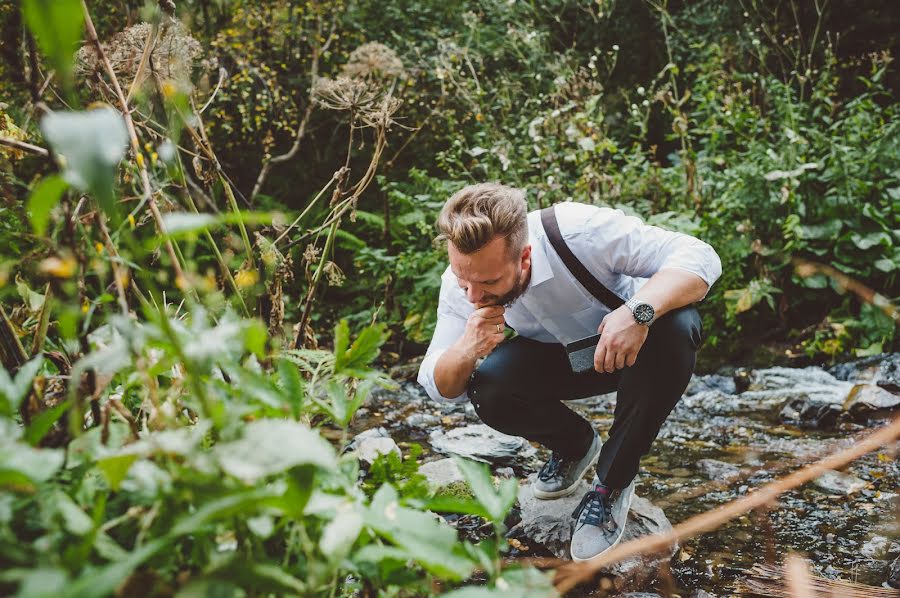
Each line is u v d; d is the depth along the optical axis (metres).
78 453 0.96
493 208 1.76
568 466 2.21
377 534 1.00
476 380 2.16
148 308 0.92
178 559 0.89
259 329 0.84
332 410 1.09
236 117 5.37
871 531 2.06
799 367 3.93
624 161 5.74
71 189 0.97
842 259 4.16
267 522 0.87
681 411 3.43
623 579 1.81
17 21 1.22
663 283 1.88
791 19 6.02
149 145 1.19
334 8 5.73
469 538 2.06
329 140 5.75
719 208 4.33
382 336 1.12
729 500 2.34
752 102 5.21
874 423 3.02
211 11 5.47
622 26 6.43
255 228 1.77
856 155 4.35
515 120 5.16
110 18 4.33
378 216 5.32
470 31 5.96
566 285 1.98
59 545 0.82
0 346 1.17
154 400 0.95
